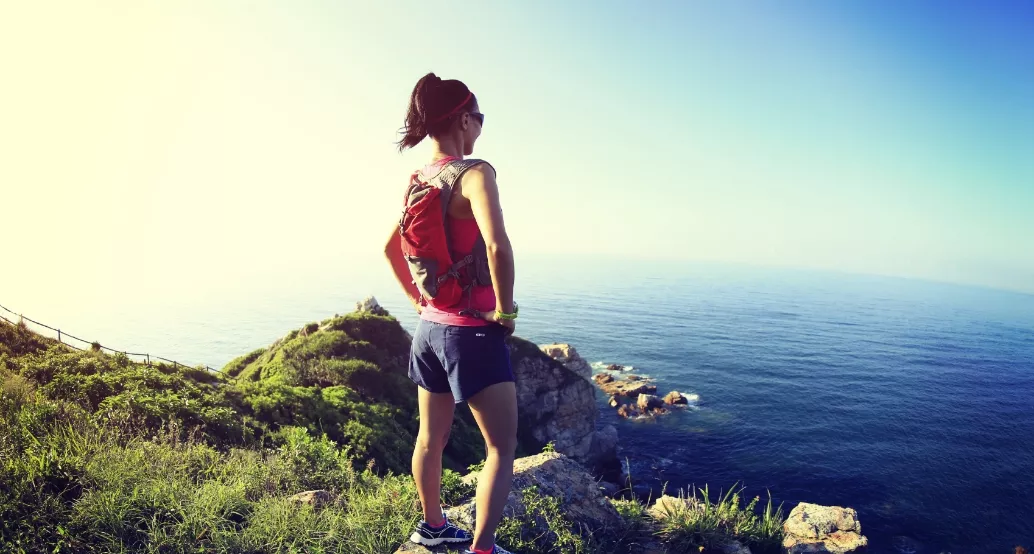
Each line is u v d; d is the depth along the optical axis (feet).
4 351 54.34
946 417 308.19
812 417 288.30
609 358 496.64
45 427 16.24
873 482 190.08
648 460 201.16
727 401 319.47
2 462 12.51
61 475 12.57
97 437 16.28
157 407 40.47
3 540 10.23
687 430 241.55
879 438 253.44
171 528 11.54
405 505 13.20
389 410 107.14
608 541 14.57
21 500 11.25
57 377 44.57
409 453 82.74
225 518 12.44
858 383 410.52
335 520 12.34
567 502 14.92
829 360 529.45
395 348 136.56
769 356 542.57
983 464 219.20
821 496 176.04
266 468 19.60
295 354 123.54
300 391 86.58
